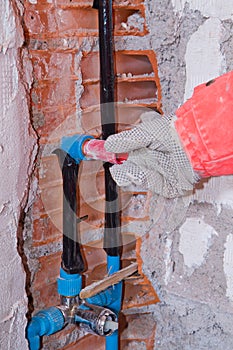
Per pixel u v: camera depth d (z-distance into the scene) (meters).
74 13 0.87
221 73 0.90
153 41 0.95
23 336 0.84
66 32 0.87
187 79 0.94
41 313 0.88
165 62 0.96
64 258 0.88
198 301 1.00
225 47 0.88
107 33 0.87
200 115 0.66
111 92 0.89
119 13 0.94
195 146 0.67
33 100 0.84
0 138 0.76
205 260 0.98
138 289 1.06
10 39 0.74
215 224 0.96
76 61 0.89
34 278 0.90
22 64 0.80
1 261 0.79
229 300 0.96
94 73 0.93
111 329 0.88
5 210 0.78
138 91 0.99
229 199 0.93
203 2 0.88
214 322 0.99
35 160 0.85
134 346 1.08
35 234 0.89
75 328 0.98
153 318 1.07
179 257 1.01
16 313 0.82
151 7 0.94
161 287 1.05
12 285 0.81
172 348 1.06
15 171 0.79
